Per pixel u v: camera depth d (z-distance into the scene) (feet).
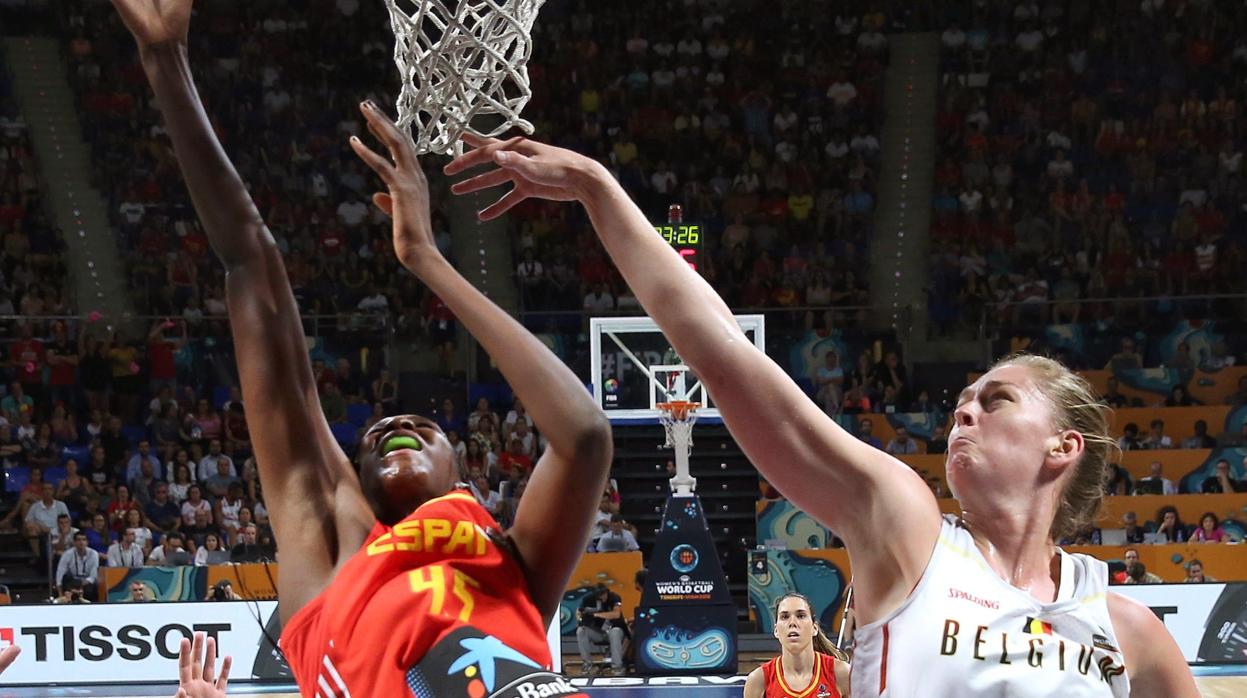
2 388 44.50
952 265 51.65
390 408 45.50
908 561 5.02
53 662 29.99
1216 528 37.32
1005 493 5.29
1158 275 51.16
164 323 45.96
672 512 29.84
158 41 6.22
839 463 5.12
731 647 29.35
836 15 60.85
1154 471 40.47
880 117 58.44
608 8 61.11
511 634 5.28
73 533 38.22
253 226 6.23
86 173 55.01
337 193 55.62
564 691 5.05
